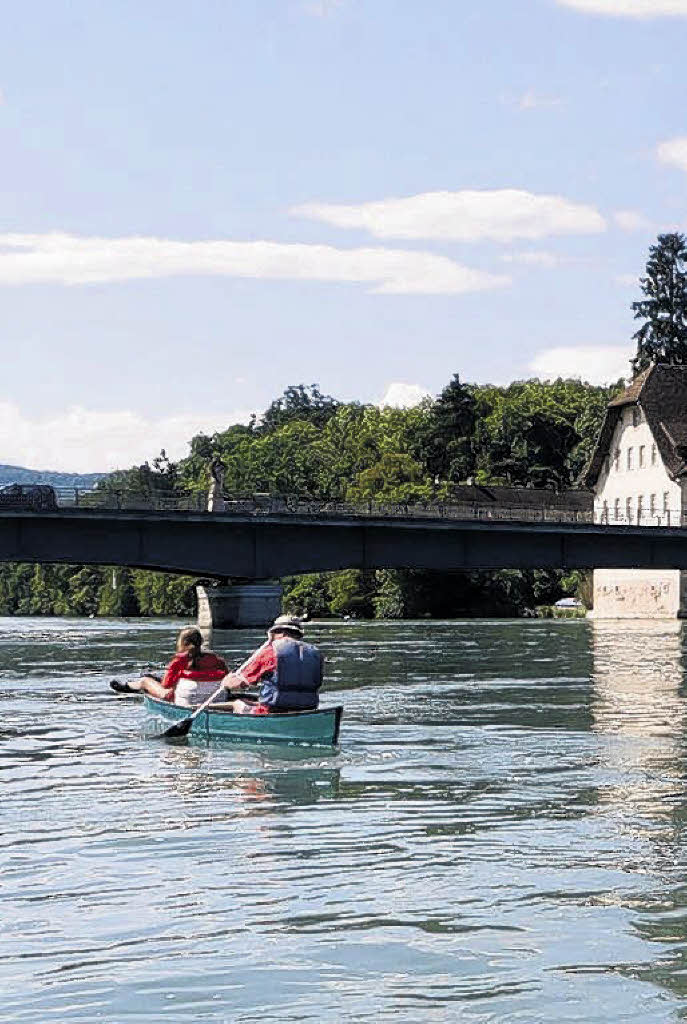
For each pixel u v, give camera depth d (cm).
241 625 9019
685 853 1502
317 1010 1019
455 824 1675
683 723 2788
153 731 2661
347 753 2325
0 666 4944
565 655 5575
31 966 1118
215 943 1177
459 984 1071
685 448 13312
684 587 12769
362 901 1307
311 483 19888
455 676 4216
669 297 18088
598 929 1208
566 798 1856
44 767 2186
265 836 1612
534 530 9300
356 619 13838
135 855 1512
